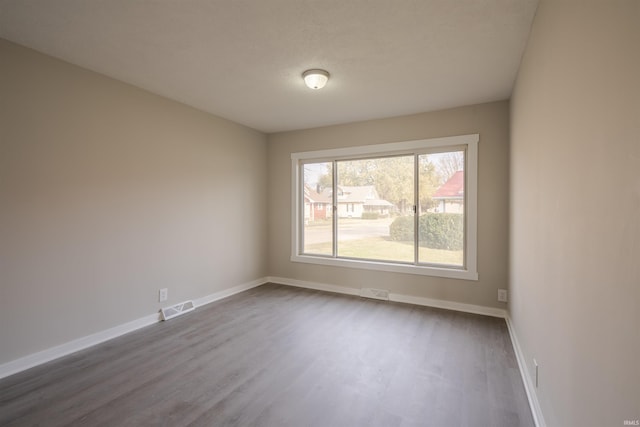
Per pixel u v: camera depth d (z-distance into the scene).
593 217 1.01
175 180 3.49
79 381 2.16
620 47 0.82
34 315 2.36
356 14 1.93
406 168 4.02
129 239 3.03
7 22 2.01
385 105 3.59
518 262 2.58
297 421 1.77
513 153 2.95
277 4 1.84
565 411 1.29
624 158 0.79
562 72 1.35
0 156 2.19
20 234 2.29
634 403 0.73
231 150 4.27
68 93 2.57
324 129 4.50
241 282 4.47
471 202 3.55
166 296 3.39
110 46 2.33
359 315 3.47
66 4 1.83
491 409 1.87
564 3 1.32
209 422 1.76
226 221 4.20
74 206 2.61
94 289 2.74
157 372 2.29
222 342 2.79
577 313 1.15
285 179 4.84
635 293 0.73
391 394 2.02
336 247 4.54
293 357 2.52
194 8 1.88
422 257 3.92
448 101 3.46
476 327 3.13
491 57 2.47
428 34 2.16
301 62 2.58
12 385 2.11
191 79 2.92
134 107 3.07
